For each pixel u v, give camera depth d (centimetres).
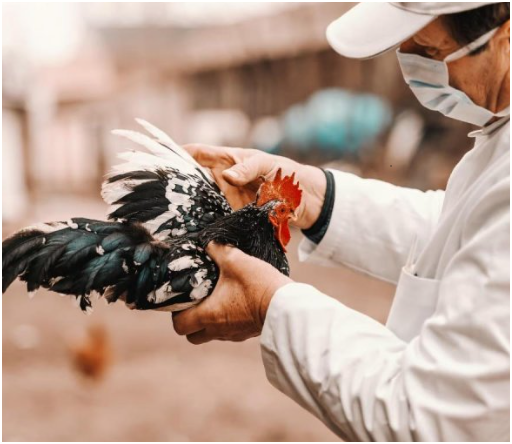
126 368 520
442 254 129
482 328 105
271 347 126
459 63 123
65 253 139
